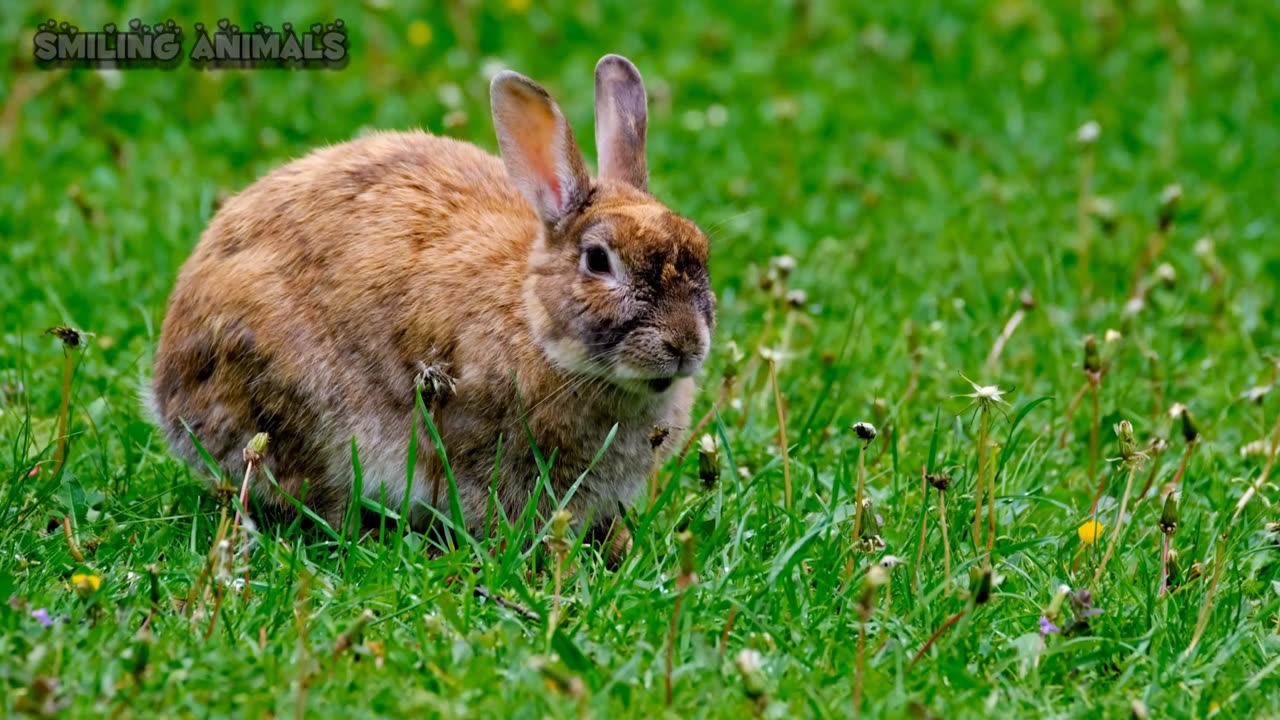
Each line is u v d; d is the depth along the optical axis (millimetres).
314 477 10609
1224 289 14828
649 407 10562
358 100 17750
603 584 9297
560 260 10234
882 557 9648
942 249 15500
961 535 10227
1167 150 18125
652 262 9992
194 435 10289
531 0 20203
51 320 12984
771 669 8273
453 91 17078
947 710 7973
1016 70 20094
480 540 10602
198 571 9188
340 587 9062
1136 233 16109
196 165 16141
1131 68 20281
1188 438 10227
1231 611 9328
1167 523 9500
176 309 10961
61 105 17094
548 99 10359
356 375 10438
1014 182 17250
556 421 10312
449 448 10375
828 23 20797
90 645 8180
